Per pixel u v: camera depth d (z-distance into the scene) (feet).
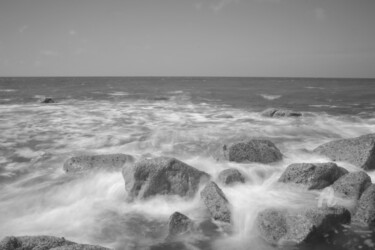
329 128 59.26
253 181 30.73
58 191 29.63
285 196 27.25
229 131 54.95
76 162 33.78
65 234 22.45
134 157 35.81
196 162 36.14
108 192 29.04
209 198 24.53
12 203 27.25
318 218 20.83
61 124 60.90
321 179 27.84
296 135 53.52
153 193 27.02
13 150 42.86
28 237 18.75
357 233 21.33
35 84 241.96
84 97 123.03
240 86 225.76
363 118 71.00
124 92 154.20
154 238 21.86
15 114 73.10
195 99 116.78
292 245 20.18
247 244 20.86
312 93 146.00
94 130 55.57
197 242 21.22
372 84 260.42
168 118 69.67
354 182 25.45
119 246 20.97
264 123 63.82
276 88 194.29
